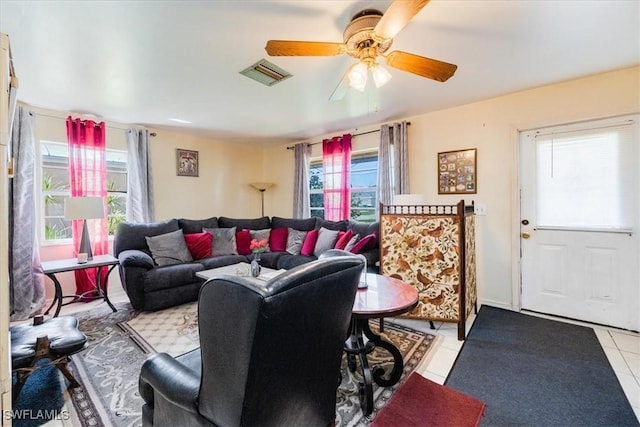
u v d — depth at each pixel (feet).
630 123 8.29
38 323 6.46
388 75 5.92
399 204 10.19
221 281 2.84
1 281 2.74
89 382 6.19
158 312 10.23
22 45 6.56
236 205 17.74
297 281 2.86
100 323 9.27
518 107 9.84
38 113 10.94
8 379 2.81
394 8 4.22
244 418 2.85
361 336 6.00
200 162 15.99
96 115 11.87
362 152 14.42
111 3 5.23
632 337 8.05
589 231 9.00
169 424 3.74
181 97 9.93
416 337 8.29
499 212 10.36
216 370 2.98
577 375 6.37
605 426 4.96
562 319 9.36
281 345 2.91
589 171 8.94
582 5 5.47
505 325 8.98
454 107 11.18
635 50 7.14
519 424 5.02
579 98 8.81
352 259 3.65
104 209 11.57
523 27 6.13
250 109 11.24
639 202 8.24
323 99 10.21
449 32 6.28
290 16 5.66
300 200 16.56
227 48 6.81
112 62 7.42
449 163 11.35
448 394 5.81
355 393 5.92
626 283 8.48
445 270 8.45
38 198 11.09
